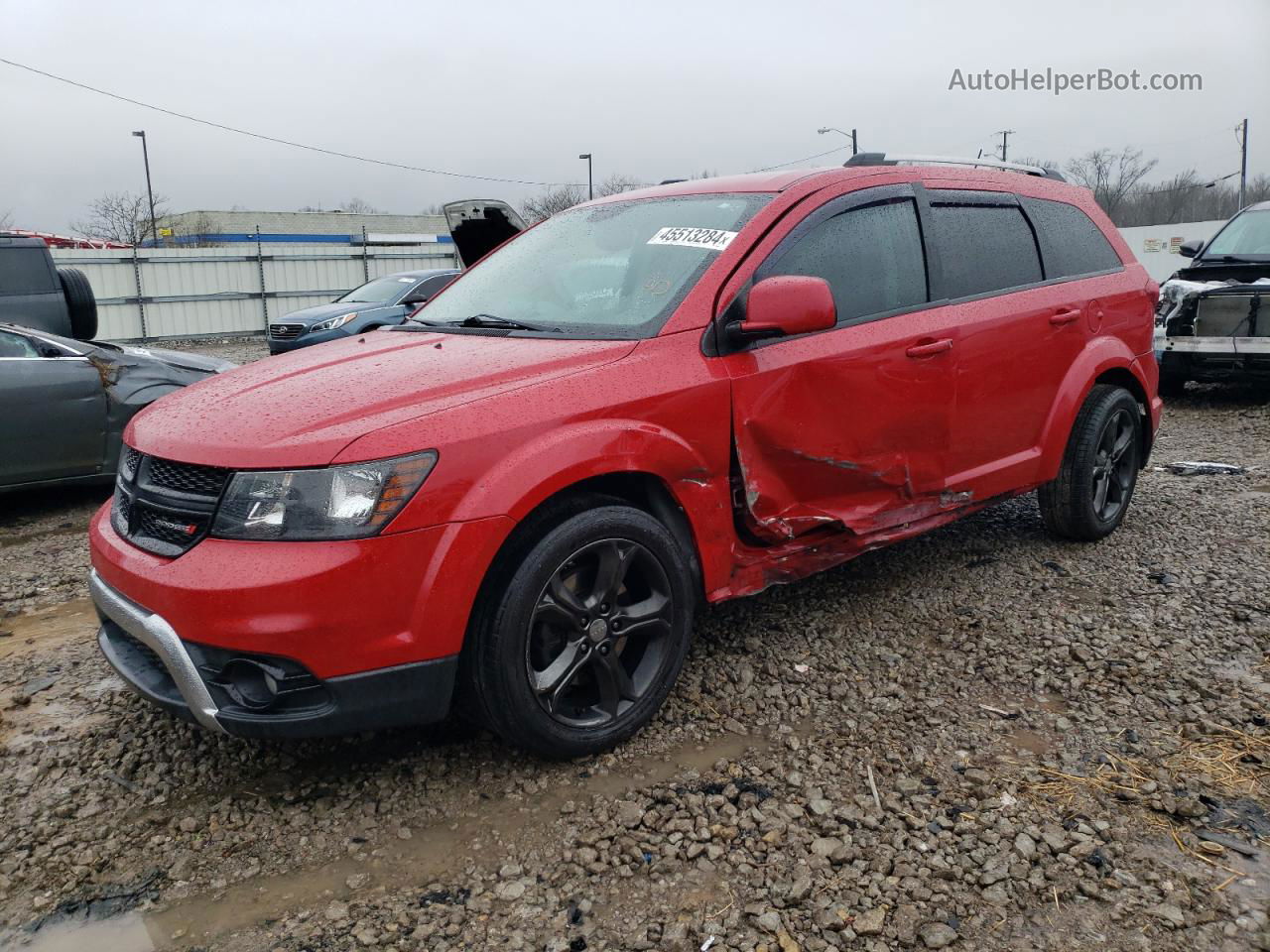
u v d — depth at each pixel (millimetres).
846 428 3502
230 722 2539
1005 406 4129
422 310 4055
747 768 2893
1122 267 4871
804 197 3557
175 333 25047
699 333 3172
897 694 3328
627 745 3043
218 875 2500
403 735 3145
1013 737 3039
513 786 2832
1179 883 2338
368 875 2479
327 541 2479
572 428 2801
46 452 6160
